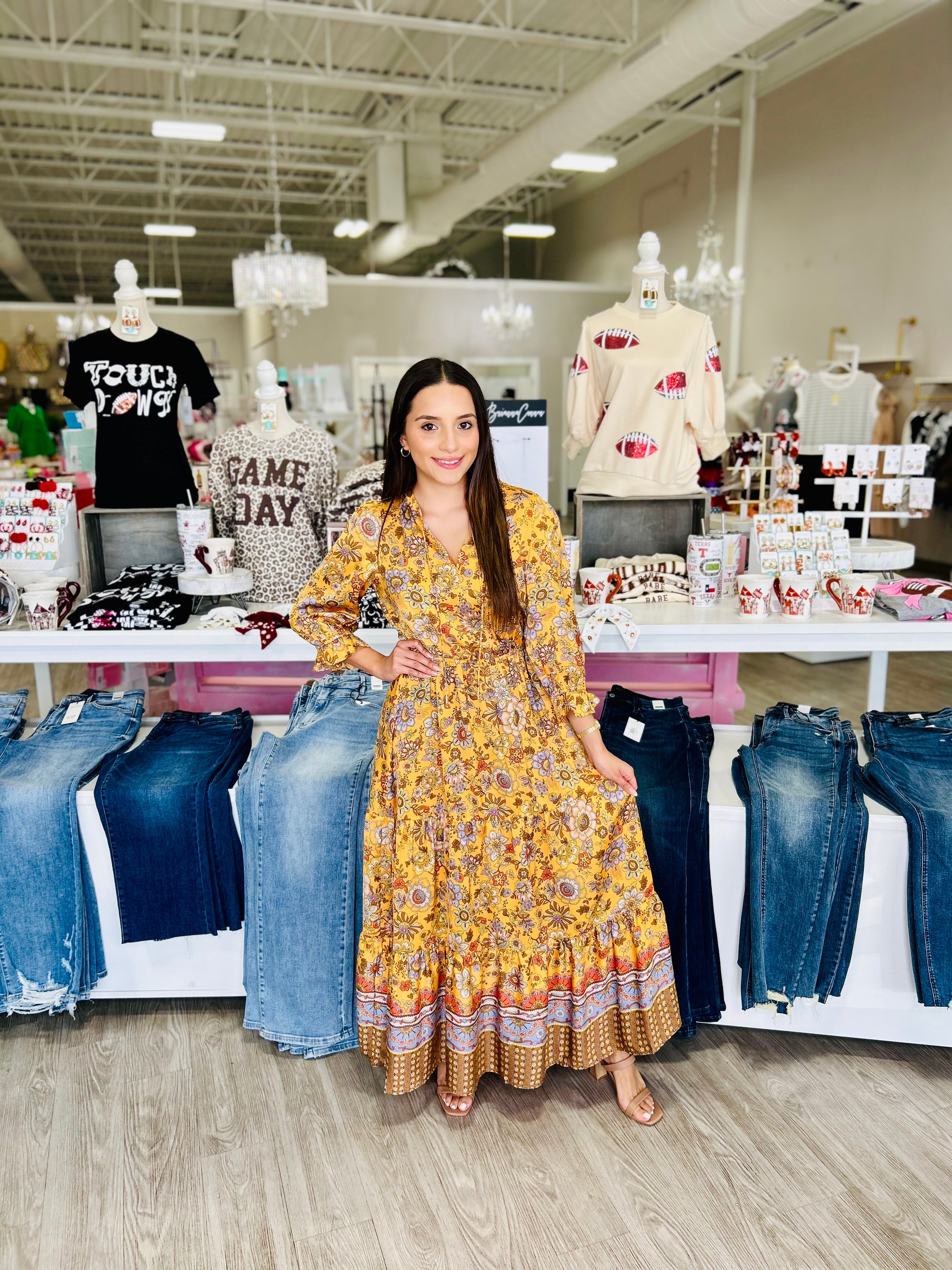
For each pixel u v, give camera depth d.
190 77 8.23
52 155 12.45
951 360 7.76
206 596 2.72
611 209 13.67
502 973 1.89
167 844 2.15
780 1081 2.08
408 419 1.72
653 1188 1.77
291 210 16.09
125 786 2.16
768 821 2.06
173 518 2.94
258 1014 2.16
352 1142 1.90
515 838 1.84
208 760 2.30
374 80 8.70
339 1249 1.65
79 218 16.14
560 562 1.83
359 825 2.11
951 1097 2.03
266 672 3.00
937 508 7.73
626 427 2.87
